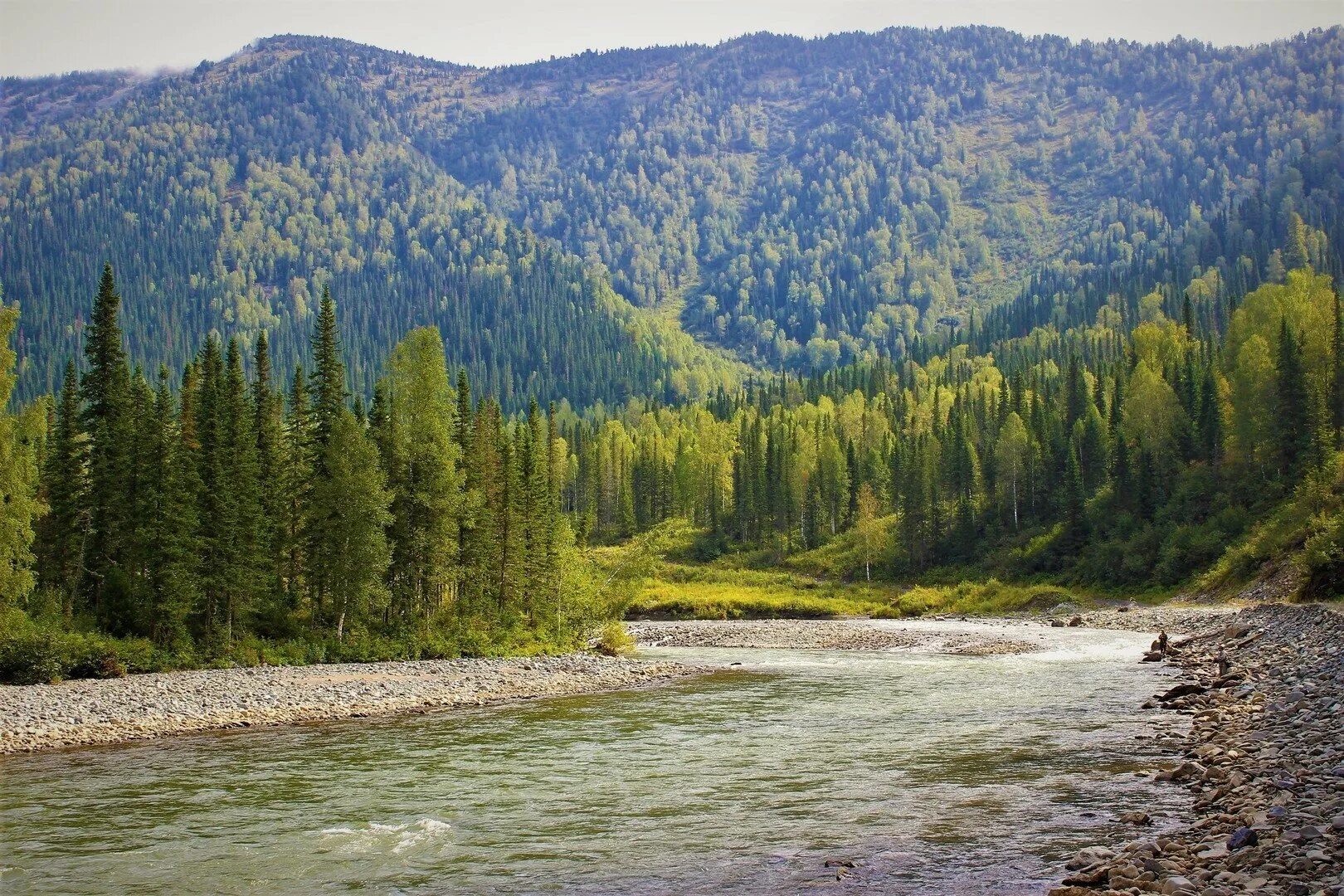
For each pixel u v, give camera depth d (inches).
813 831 824.9
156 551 2290.8
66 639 1979.6
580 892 685.9
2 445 1958.7
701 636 3302.2
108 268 2519.7
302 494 2613.2
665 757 1179.9
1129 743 1157.1
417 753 1232.8
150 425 2417.6
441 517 2662.4
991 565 4756.4
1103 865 646.5
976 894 646.5
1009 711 1467.8
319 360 2687.0
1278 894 551.5
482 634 2618.1
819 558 5634.8
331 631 2506.2
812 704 1631.4
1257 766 892.0
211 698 1664.6
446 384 2731.3
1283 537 3284.9
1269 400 4099.4
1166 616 3021.7
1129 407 4948.3
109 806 960.3
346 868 751.7
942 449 5836.6
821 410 7864.2
